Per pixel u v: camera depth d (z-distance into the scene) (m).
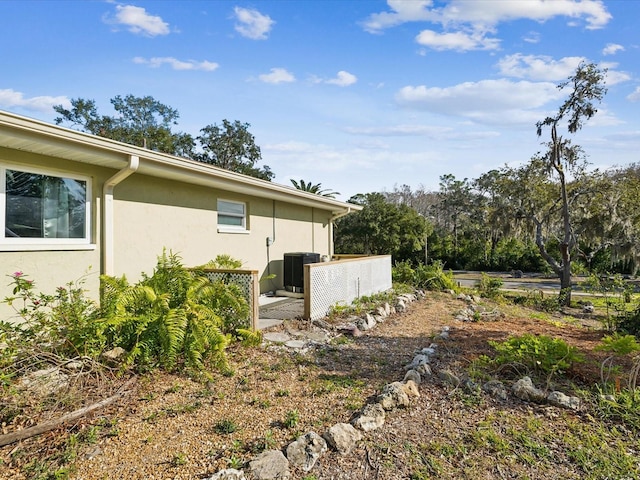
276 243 9.70
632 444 2.87
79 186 5.27
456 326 7.02
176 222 6.74
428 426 3.12
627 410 3.31
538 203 18.92
